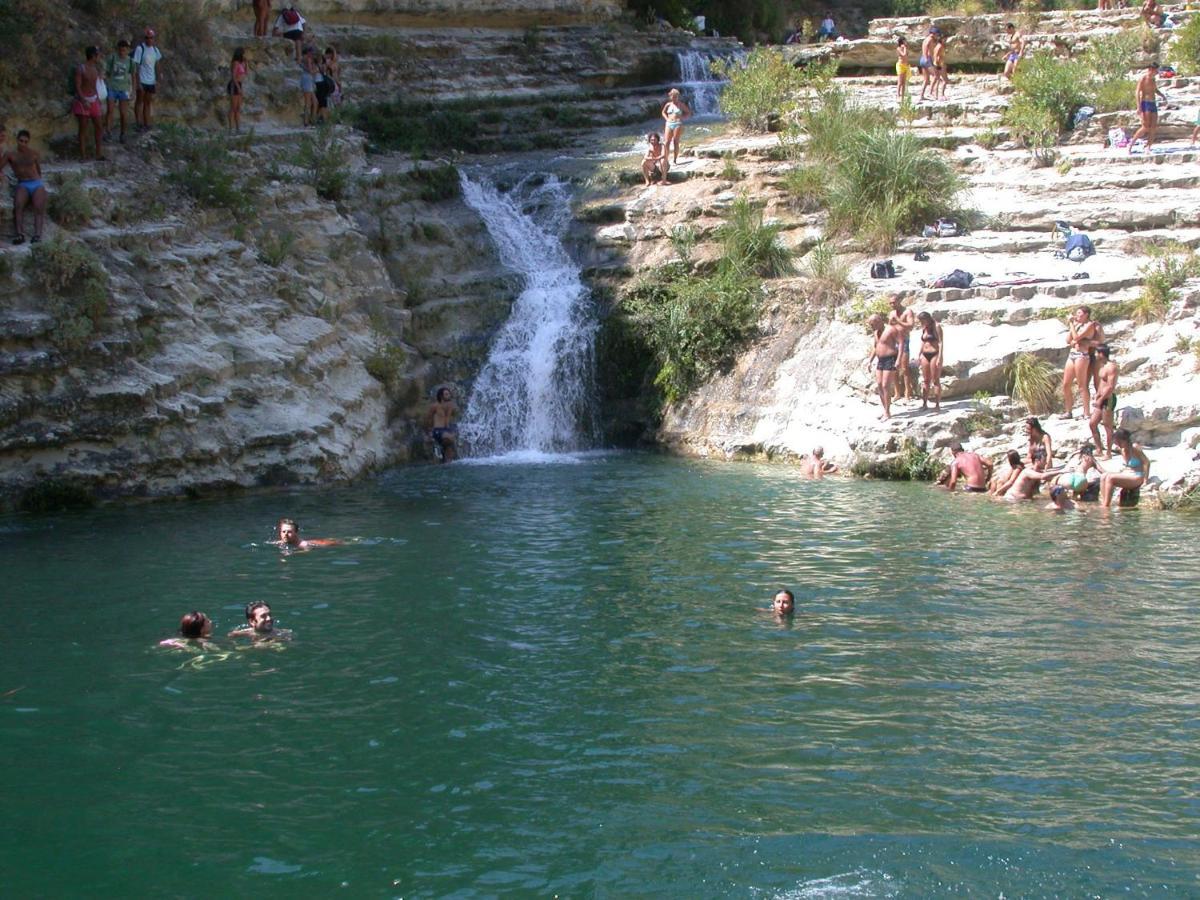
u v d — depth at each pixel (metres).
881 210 24.58
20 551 15.86
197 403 19.50
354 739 10.36
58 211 19.69
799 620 13.21
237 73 24.94
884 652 12.24
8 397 17.83
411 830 8.91
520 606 13.76
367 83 31.09
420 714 10.84
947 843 8.64
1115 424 19.19
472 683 11.52
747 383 23.33
